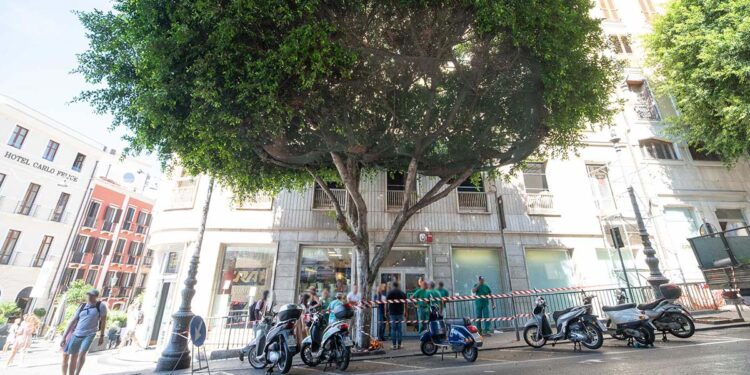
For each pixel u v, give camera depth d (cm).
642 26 1770
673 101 1616
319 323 695
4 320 1778
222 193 1294
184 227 1270
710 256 964
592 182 1456
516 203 1365
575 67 684
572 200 1393
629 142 1527
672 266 1338
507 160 895
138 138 692
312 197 1304
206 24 531
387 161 970
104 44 637
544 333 757
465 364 634
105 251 3209
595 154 1491
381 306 1016
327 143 754
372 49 637
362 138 775
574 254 1327
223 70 545
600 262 1334
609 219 1373
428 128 818
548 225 1345
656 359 545
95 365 834
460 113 826
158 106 574
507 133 854
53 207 2672
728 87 1188
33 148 2556
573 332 704
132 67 648
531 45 621
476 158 887
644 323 679
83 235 2991
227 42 516
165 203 1335
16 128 2473
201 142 686
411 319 1137
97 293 627
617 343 751
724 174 1530
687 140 1476
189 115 594
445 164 940
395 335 866
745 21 1077
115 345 1403
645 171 1485
